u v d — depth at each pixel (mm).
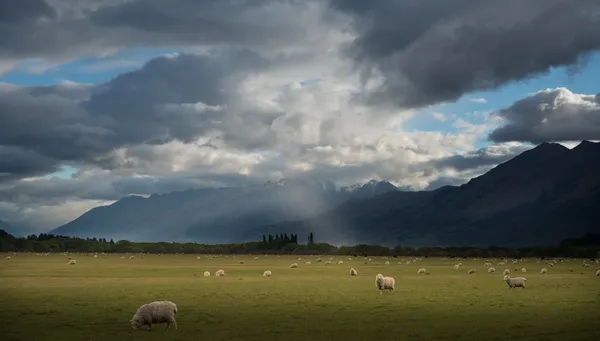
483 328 44750
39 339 40312
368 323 47219
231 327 45250
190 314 52469
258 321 48281
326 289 79688
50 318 49906
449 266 175250
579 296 69438
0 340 39906
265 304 60219
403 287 83750
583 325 46156
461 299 65562
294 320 48781
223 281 97125
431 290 78188
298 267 163125
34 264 169000
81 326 45781
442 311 54688
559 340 39625
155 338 40625
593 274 125062
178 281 96562
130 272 127375
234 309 56062
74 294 70750
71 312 53594
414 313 53188
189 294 71312
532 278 108062
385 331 43406
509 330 43812
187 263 194000
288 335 41781
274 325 46188
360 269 151000
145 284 88750
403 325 46156
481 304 60469
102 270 135375
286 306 58500
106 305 59094
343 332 42969
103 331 43594
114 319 49375
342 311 54562
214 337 40969
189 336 41406
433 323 47219
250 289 79438
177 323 47312
